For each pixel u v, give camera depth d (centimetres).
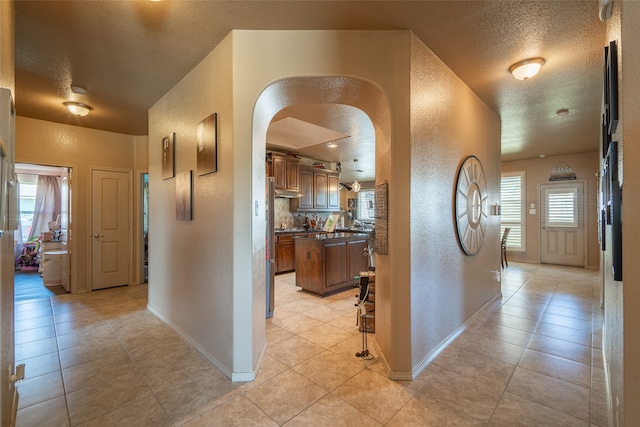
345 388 211
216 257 243
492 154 394
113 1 191
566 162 680
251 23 214
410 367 224
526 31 225
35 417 182
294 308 389
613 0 139
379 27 220
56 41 234
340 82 228
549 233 704
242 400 198
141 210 522
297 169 675
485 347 274
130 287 500
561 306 391
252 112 221
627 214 102
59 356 259
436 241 263
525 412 185
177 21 211
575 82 311
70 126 455
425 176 245
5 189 126
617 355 148
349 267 484
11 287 167
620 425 131
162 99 344
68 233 467
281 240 625
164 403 195
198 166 267
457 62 271
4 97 127
